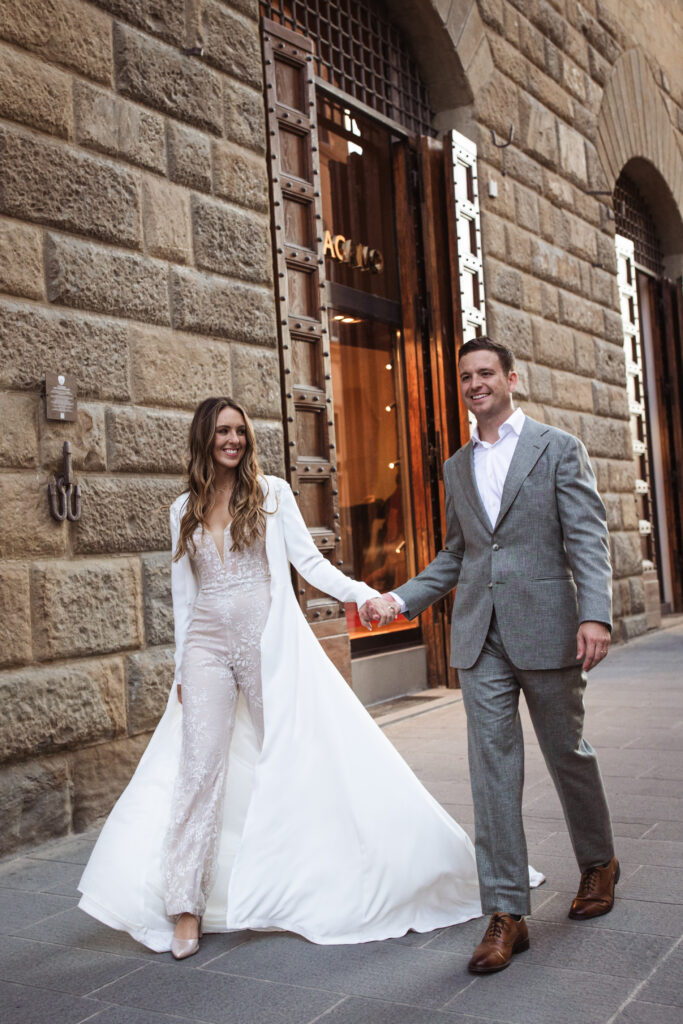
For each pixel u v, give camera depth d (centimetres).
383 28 878
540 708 318
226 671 352
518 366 972
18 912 367
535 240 1025
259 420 608
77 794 469
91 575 483
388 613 338
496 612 319
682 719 670
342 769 337
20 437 456
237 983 296
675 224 1472
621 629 1141
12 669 443
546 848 408
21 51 475
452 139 877
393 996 280
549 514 319
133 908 327
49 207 480
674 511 1456
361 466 820
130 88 534
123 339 515
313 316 683
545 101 1070
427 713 741
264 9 711
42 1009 285
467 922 340
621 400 1209
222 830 349
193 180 571
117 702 491
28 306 465
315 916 327
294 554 359
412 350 875
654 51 1381
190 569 361
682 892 350
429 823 340
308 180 687
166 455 533
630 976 283
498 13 973
